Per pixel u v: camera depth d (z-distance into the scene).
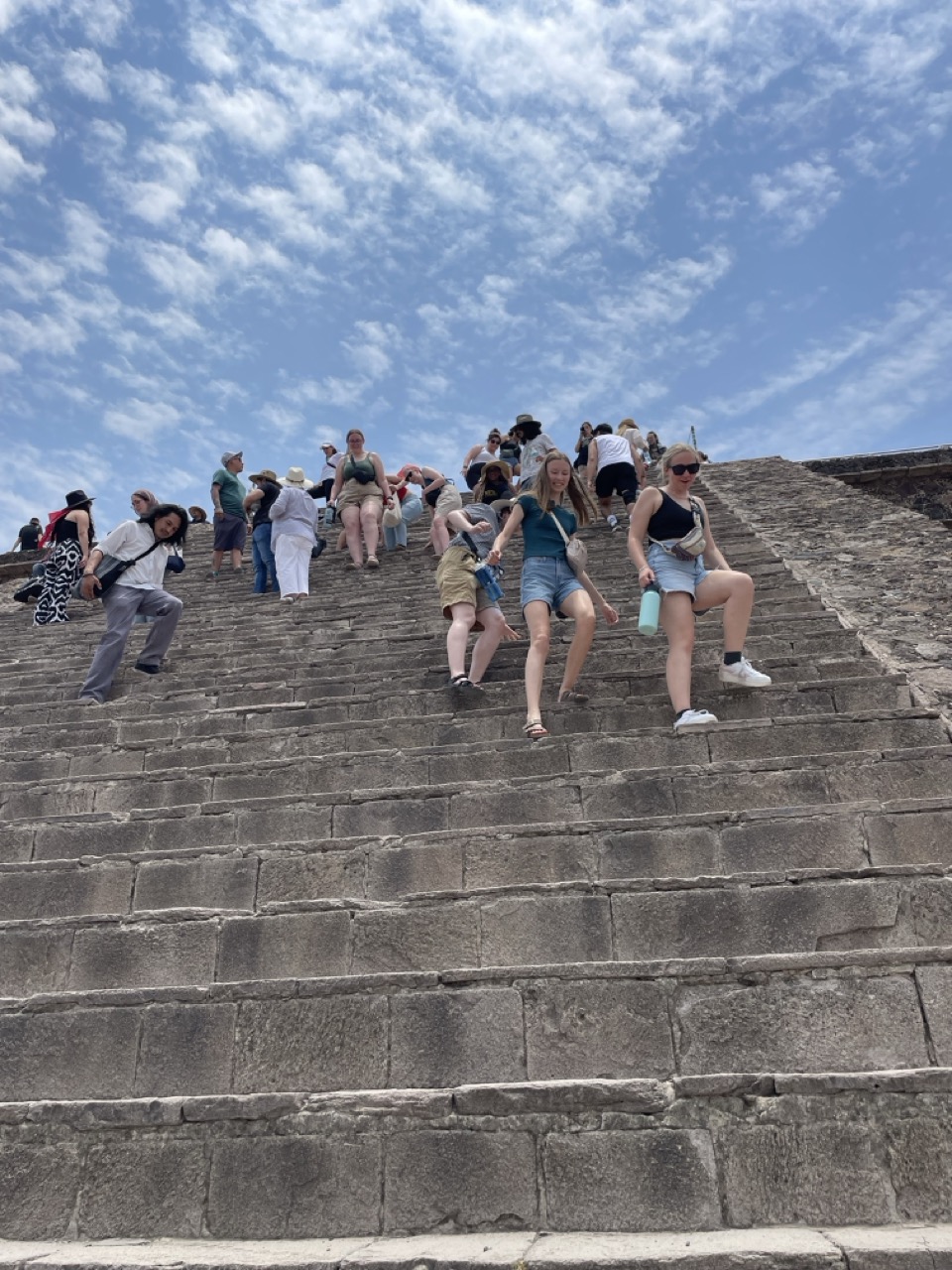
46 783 5.27
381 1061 3.01
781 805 4.05
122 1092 3.09
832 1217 2.42
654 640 6.60
